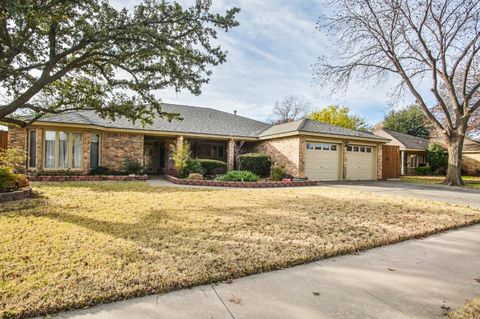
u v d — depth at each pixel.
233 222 5.16
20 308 2.24
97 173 13.52
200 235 4.30
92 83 8.21
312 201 7.82
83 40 6.56
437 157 24.70
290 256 3.52
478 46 14.85
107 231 4.38
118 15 6.48
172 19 6.83
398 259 3.71
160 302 2.49
